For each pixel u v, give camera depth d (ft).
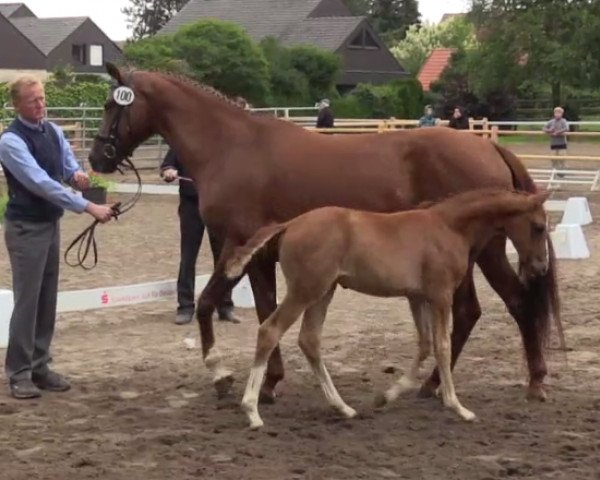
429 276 19.45
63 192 20.99
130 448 18.20
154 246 46.57
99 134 23.53
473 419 19.76
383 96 132.77
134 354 26.45
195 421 20.13
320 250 18.94
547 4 136.98
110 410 21.07
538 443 18.38
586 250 41.65
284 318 19.34
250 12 189.57
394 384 21.65
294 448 18.21
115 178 79.46
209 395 22.25
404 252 19.25
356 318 30.94
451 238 19.54
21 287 21.67
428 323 20.38
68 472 16.92
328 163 21.26
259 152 21.68
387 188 21.09
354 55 178.40
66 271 39.34
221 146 22.04
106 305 30.19
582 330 28.89
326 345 27.30
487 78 138.21
